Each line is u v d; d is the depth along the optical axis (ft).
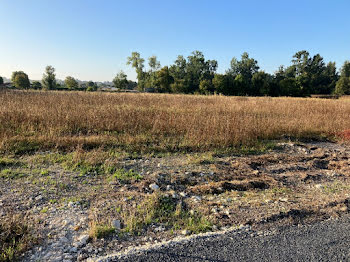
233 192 13.89
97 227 9.48
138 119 27.68
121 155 19.01
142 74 186.91
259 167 18.54
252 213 11.41
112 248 8.73
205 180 15.67
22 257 8.04
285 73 230.68
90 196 12.41
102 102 45.73
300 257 8.51
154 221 10.53
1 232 8.91
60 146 19.62
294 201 12.86
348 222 10.88
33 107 30.73
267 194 13.83
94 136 22.11
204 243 9.10
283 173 17.49
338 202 12.65
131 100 52.03
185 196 13.19
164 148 20.97
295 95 157.38
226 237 9.52
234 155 21.04
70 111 29.40
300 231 10.09
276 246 9.07
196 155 20.16
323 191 14.49
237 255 8.52
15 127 23.31
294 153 22.72
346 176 17.06
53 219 10.26
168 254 8.44
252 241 9.33
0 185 13.02
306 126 30.09
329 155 22.02
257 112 38.47
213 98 66.80
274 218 11.00
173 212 11.39
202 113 34.45
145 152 20.33
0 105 32.24
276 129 28.04
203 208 11.77
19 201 11.53
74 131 24.34
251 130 25.86
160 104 47.55
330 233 10.00
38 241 8.79
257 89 163.84
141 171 16.34
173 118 27.89
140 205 11.59
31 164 16.17
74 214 10.73
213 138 22.97
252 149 22.52
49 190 12.78
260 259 8.34
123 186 13.85
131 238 9.35
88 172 15.44
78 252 8.43
